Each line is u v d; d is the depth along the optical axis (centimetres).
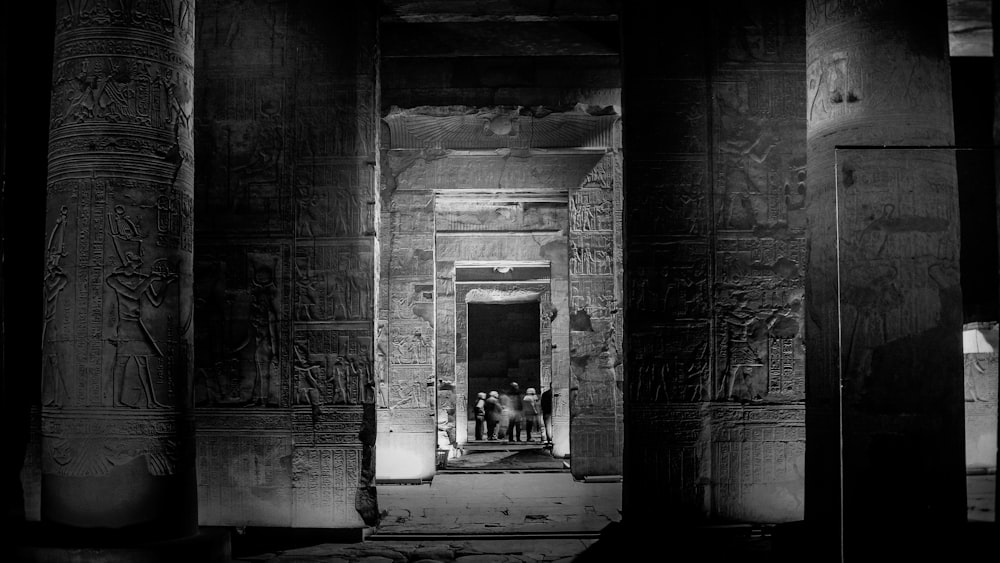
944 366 618
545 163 1436
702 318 934
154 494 670
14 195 872
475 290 2048
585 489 1270
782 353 933
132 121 688
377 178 966
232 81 960
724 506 920
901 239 630
